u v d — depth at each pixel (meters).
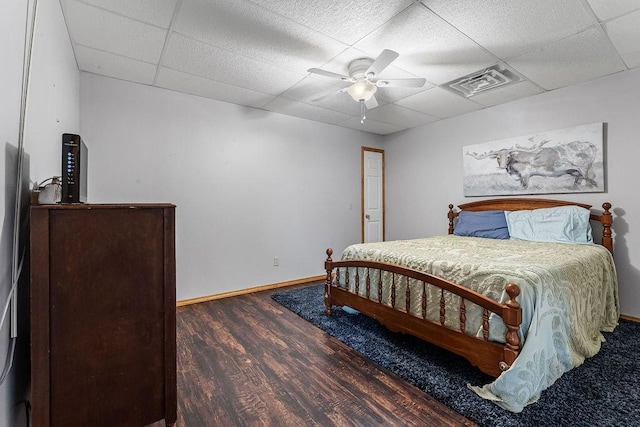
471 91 3.36
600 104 3.01
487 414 1.53
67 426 1.18
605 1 1.88
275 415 1.60
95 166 2.89
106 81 2.94
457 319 1.92
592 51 2.49
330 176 4.70
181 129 3.36
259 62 2.67
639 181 2.81
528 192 3.54
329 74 2.47
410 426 1.50
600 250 2.69
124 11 1.98
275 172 4.10
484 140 3.95
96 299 1.23
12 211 1.15
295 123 4.29
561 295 1.86
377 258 2.59
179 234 3.36
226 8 1.95
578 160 3.14
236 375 1.97
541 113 3.42
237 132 3.75
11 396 1.16
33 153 1.42
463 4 1.91
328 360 2.15
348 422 1.54
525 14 2.00
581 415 1.52
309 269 4.46
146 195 3.15
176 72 2.86
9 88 1.11
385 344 2.34
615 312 2.67
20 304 1.27
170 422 1.38
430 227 4.64
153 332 1.34
